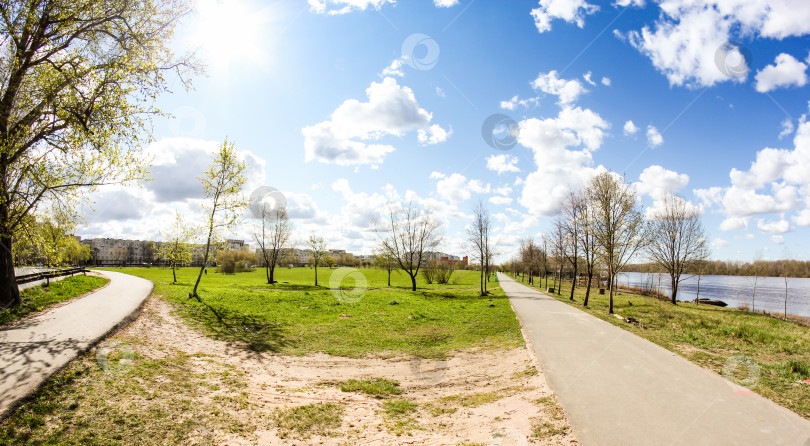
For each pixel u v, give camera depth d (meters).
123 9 13.79
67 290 19.16
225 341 14.11
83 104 13.06
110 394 7.45
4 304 13.24
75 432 6.09
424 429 7.47
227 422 7.34
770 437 6.18
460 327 19.16
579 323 19.03
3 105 12.70
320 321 19.77
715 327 18.53
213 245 23.59
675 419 6.96
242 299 24.05
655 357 11.68
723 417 7.02
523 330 17.02
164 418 7.04
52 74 13.19
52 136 13.53
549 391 8.70
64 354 8.85
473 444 6.45
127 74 14.15
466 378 11.05
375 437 7.10
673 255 43.25
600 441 6.17
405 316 22.36
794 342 14.47
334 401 9.13
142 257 146.88
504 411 7.99
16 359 8.30
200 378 9.50
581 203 32.94
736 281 113.56
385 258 47.78
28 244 15.44
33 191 13.66
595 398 8.15
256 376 10.62
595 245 29.41
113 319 12.82
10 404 6.30
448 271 60.75
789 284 101.69
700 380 9.30
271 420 7.70
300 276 64.88
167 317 15.75
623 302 35.72
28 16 12.56
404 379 11.21
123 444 6.04
